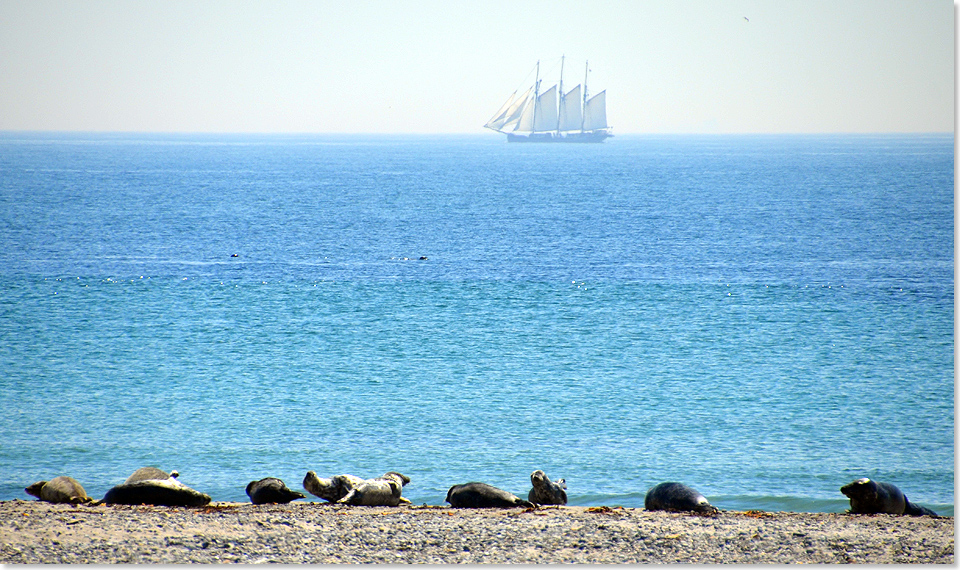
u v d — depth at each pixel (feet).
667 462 253.65
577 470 246.47
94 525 148.56
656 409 314.55
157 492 178.09
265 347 416.26
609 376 364.79
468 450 265.34
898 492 186.60
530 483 234.17
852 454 262.26
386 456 258.16
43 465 244.01
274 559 133.39
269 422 294.66
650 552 140.97
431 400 325.62
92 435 275.39
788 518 169.37
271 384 347.97
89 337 432.25
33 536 139.74
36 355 392.47
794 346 421.59
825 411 311.47
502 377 362.53
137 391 333.83
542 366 382.01
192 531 146.51
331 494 188.03
